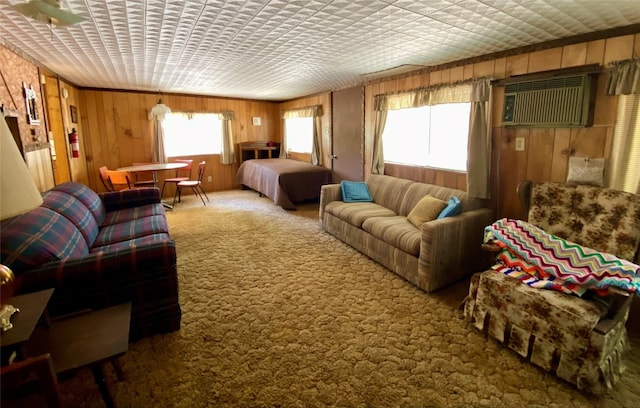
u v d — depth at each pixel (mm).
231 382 1823
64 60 3725
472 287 2320
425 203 3387
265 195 6711
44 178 3746
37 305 1511
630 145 2293
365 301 2678
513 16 2225
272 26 2514
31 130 3477
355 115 5320
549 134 2754
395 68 3986
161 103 6059
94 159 6250
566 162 2664
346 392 1757
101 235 3012
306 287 2912
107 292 2021
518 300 2010
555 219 2418
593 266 2025
